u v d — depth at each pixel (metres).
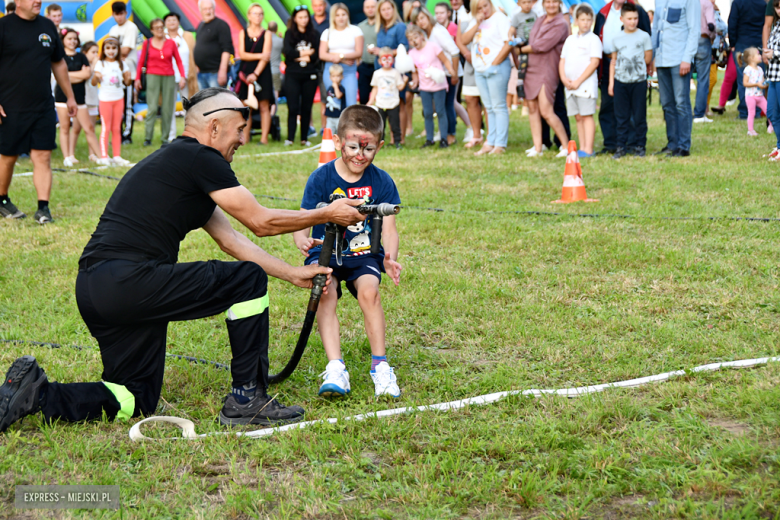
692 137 10.73
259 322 3.08
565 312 4.40
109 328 3.00
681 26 8.83
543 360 3.77
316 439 2.90
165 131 11.86
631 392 3.31
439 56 10.94
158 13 16.23
